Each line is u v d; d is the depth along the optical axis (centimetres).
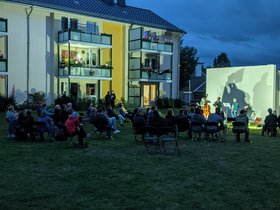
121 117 1775
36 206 553
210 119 1317
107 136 1352
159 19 3662
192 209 550
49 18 2681
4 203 565
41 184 681
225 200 594
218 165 873
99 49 3011
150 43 3212
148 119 1343
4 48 2484
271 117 1520
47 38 2670
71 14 2781
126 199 593
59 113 1295
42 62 2644
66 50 2802
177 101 3412
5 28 2378
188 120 1363
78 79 2856
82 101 2589
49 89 2694
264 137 1486
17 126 1277
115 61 3197
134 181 709
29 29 2564
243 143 1280
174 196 613
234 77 2281
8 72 2466
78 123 1119
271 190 654
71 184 683
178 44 3672
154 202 579
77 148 1097
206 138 1338
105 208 548
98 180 714
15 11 2494
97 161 902
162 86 3500
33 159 917
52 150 1057
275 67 2084
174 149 1104
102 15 2997
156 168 829
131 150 1077
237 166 863
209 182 709
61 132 1253
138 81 3281
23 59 2539
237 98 2264
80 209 543
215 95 2392
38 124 1234
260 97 2145
